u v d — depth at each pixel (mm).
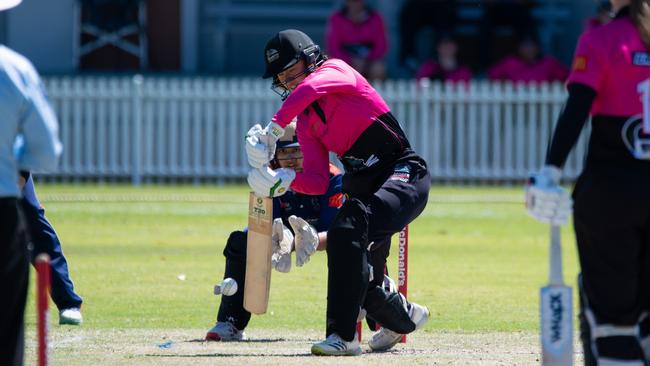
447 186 77562
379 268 27609
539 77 80062
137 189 74000
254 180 26562
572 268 44844
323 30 89812
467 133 78188
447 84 76938
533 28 88062
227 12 89125
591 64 20109
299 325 32656
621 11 20562
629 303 20391
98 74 87500
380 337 28078
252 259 27266
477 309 35594
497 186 78125
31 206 30719
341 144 26812
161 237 53406
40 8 86812
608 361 20328
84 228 56188
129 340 29406
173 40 89562
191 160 77875
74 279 41031
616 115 20172
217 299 37094
